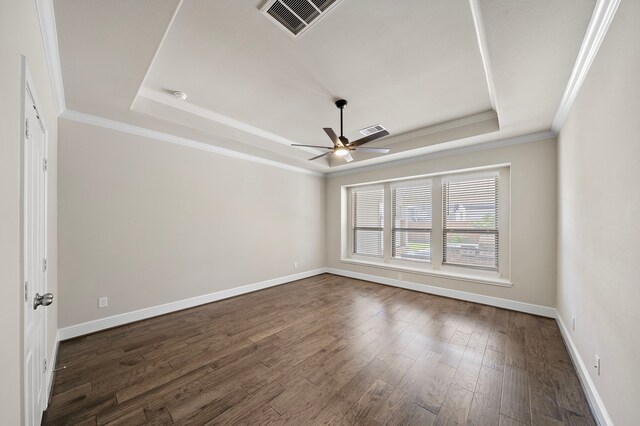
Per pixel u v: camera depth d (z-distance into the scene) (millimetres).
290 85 2570
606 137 1544
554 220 3189
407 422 1582
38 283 1490
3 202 821
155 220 3309
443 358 2311
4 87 827
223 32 1837
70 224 2676
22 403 1010
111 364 2213
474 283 3844
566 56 1765
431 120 3457
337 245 5828
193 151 3691
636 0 1165
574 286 2324
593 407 1670
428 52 2055
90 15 1476
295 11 1648
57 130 2539
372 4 1584
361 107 3064
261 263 4641
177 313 3430
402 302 3877
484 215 3924
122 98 2438
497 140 3559
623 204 1326
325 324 3068
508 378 2018
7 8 856
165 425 1558
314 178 5781
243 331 2875
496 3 1360
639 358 1154
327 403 1749
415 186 4688
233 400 1777
